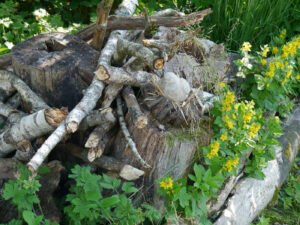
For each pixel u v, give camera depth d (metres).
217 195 2.20
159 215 1.95
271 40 3.06
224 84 2.28
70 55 2.15
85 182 1.88
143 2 3.37
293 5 3.28
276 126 2.36
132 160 2.04
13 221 1.86
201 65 2.30
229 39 3.03
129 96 2.03
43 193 1.97
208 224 2.08
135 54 1.94
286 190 2.61
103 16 2.19
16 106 2.16
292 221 2.47
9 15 3.12
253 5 3.08
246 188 2.30
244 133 2.18
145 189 2.07
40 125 1.89
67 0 3.49
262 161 2.33
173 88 1.96
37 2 3.44
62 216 2.03
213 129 2.16
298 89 2.93
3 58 2.25
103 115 1.92
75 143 2.10
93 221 1.96
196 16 2.35
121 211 1.90
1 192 1.96
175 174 2.06
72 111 1.89
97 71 1.95
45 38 2.24
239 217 2.23
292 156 2.62
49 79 2.07
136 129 2.00
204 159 2.12
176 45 2.03
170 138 2.00
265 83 2.45
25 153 1.97
